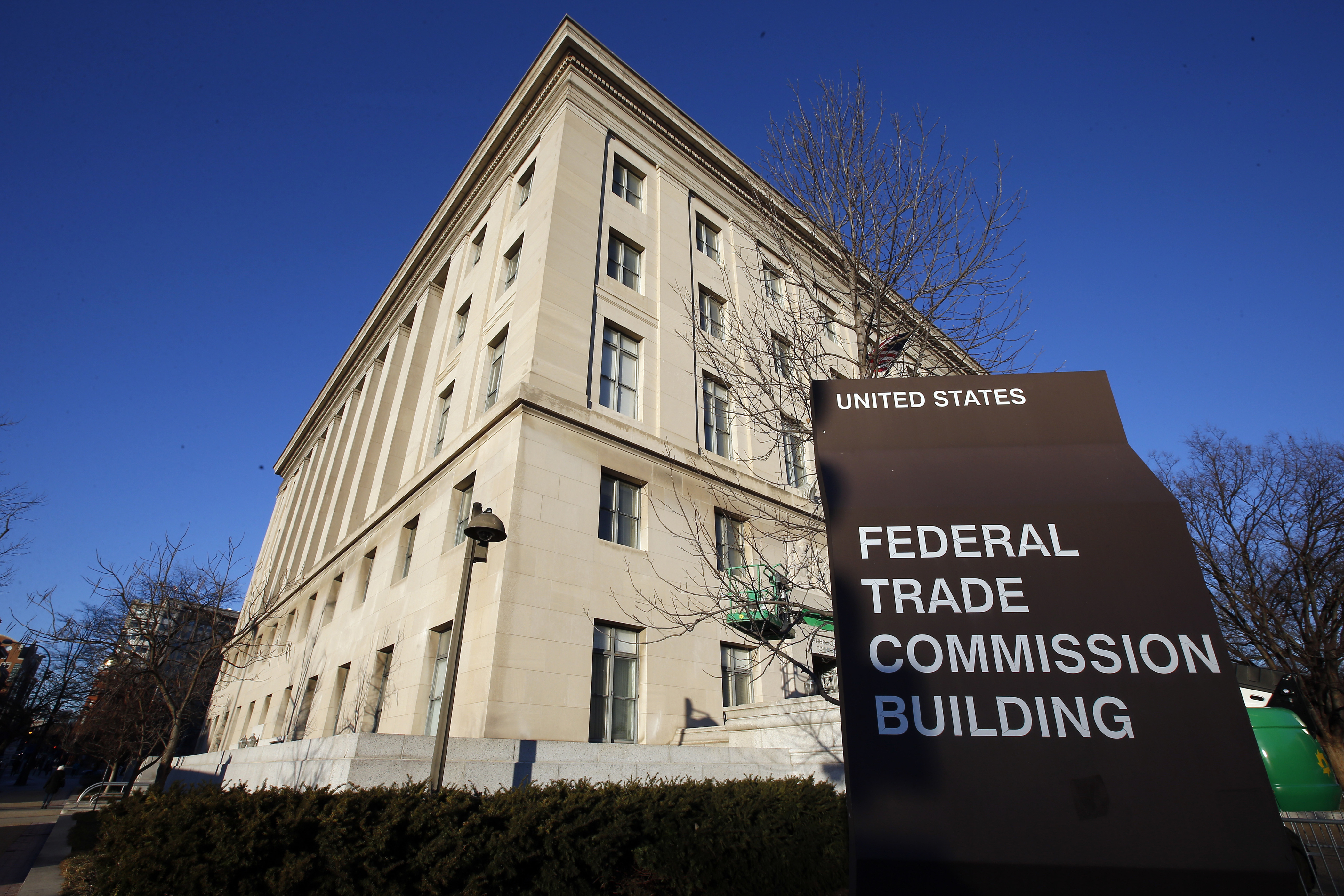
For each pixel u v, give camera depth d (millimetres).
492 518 9422
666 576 15906
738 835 7621
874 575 3062
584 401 16469
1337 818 7707
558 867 6637
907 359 9625
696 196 23703
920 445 3555
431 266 28234
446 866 6137
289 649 27328
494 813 6754
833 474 3436
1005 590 2988
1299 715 8938
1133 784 2547
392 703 16016
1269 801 2494
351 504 26016
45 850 13797
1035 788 2559
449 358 22141
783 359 9977
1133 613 2898
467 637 13602
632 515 16469
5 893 9945
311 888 5945
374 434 27641
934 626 2924
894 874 2416
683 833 7430
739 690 16406
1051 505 3195
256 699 29797
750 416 10297
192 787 7184
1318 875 6734
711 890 7223
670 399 18641
